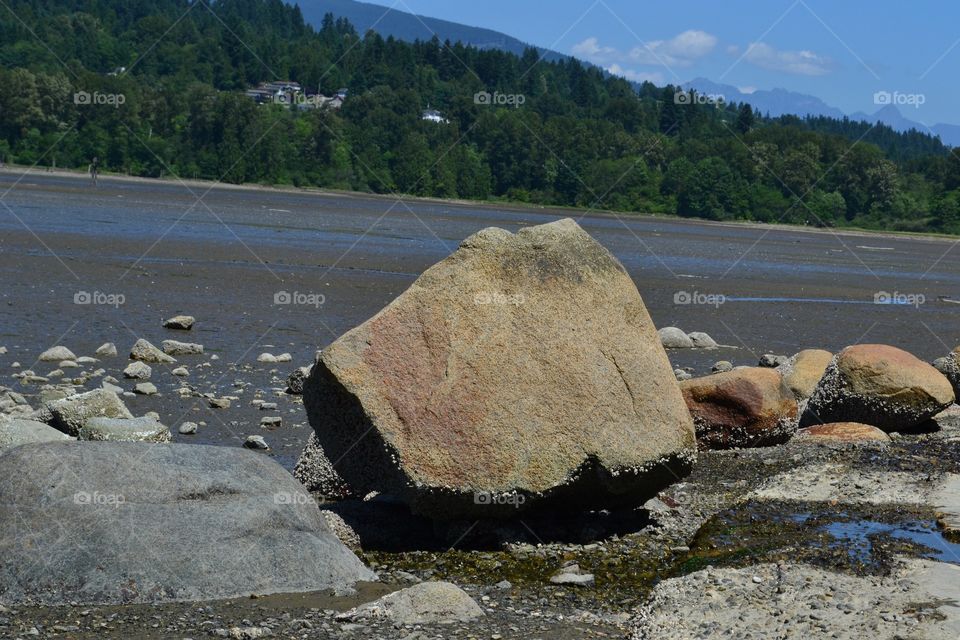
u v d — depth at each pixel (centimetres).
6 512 787
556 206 13525
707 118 15825
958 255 8856
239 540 809
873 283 4716
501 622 749
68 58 16288
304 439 1317
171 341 1852
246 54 16600
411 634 709
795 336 2722
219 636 697
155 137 12438
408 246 4719
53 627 704
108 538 779
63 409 1227
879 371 1527
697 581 816
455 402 920
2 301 2252
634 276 3966
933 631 698
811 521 993
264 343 2019
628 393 964
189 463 848
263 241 4334
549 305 968
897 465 1221
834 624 711
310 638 698
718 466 1230
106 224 4584
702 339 2427
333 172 12912
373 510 1002
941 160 16512
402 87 15425
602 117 16162
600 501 984
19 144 11788
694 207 13300
